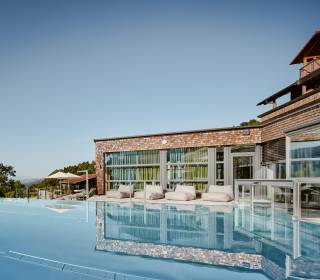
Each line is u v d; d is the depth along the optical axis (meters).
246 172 13.31
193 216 9.11
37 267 4.45
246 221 8.15
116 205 12.08
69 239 6.21
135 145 15.59
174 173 14.77
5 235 6.69
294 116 10.20
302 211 8.46
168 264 4.34
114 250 5.24
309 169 9.23
